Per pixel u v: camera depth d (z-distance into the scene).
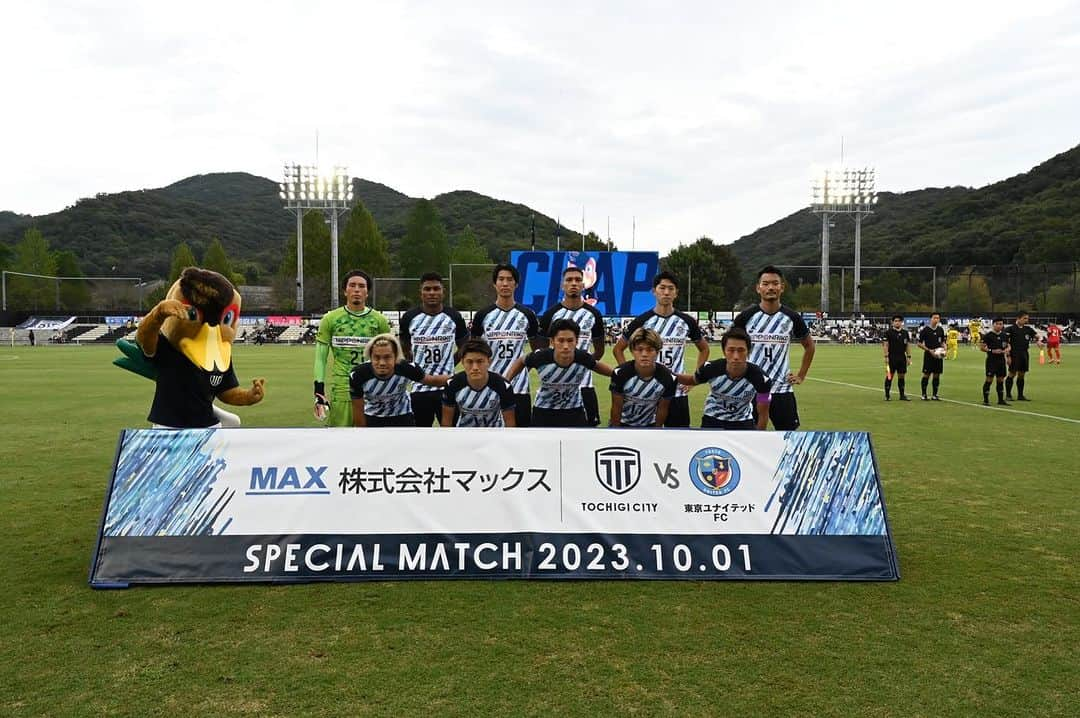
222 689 3.14
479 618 3.91
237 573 4.43
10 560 4.82
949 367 24.00
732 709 3.00
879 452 8.64
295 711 2.97
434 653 3.49
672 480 4.77
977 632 3.76
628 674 3.29
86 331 47.69
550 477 4.73
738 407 5.98
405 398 6.25
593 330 7.64
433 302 7.08
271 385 16.95
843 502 4.75
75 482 7.04
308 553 4.50
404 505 4.64
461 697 3.08
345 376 6.97
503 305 7.32
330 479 4.67
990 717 2.96
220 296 5.52
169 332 5.39
